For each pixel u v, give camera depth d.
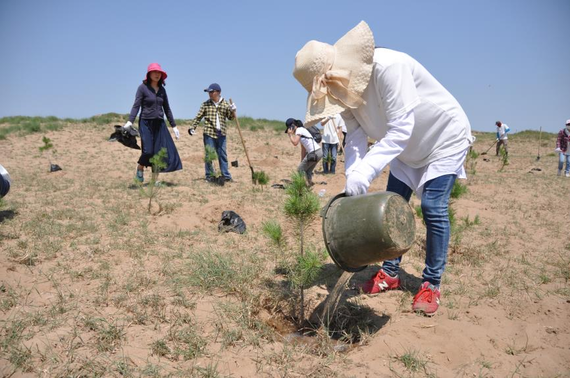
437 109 3.21
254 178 8.66
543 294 3.91
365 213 2.81
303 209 3.41
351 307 3.55
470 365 2.69
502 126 19.59
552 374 2.61
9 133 18.02
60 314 3.08
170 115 8.58
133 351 2.67
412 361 2.66
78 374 2.37
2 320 2.92
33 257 4.16
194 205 6.76
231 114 9.35
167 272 3.99
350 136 3.61
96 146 15.95
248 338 2.96
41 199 6.99
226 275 3.87
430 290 3.44
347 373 2.57
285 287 3.86
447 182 3.35
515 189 10.28
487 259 4.90
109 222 5.54
